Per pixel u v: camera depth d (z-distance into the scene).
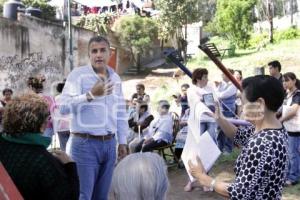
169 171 7.37
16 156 2.51
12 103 2.61
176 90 18.11
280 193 2.27
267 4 27.12
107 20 27.94
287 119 5.94
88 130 3.79
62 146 6.40
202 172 2.49
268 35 27.17
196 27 29.75
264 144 2.20
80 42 19.59
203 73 5.40
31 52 16.81
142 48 26.05
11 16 17.03
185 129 7.61
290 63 19.88
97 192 3.99
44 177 2.50
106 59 3.87
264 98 2.28
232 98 7.76
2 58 15.32
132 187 1.88
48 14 26.84
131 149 7.62
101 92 3.60
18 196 1.44
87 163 3.81
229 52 24.47
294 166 6.14
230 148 7.97
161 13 26.47
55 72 18.27
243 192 2.17
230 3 26.31
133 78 25.25
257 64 20.41
